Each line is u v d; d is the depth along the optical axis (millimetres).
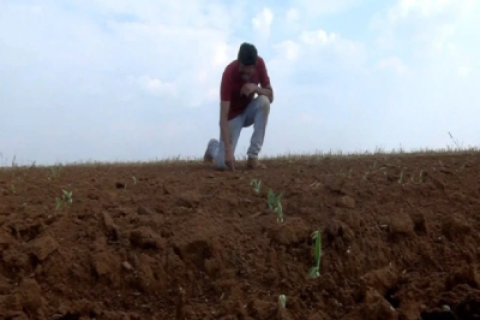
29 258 2941
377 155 7523
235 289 2768
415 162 5770
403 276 2922
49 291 2768
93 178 5121
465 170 4914
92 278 2859
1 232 3168
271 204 3703
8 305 2561
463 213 3650
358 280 2873
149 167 6688
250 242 3137
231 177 4926
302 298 2719
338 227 3170
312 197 3883
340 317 2578
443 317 2471
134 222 3402
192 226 3295
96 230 3260
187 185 4492
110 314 2586
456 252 3143
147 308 2707
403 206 3729
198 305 2674
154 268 2889
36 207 3756
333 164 5977
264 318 2492
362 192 3941
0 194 4281
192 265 2961
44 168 7113
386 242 3211
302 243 3172
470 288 2639
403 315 2496
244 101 5648
